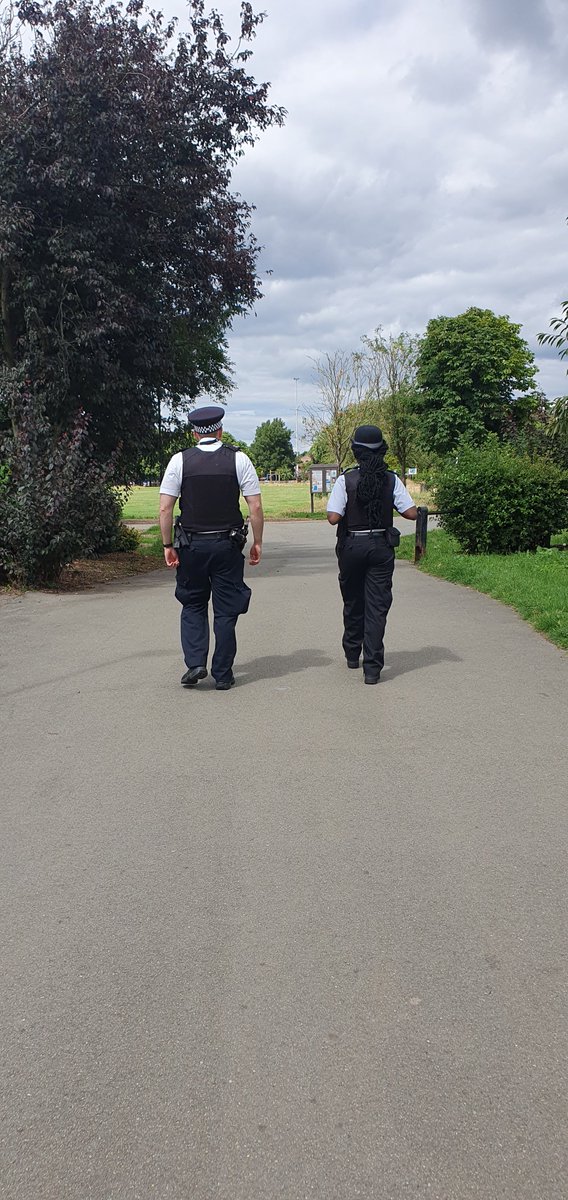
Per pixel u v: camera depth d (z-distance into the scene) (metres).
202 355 23.34
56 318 15.88
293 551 22.81
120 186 15.72
